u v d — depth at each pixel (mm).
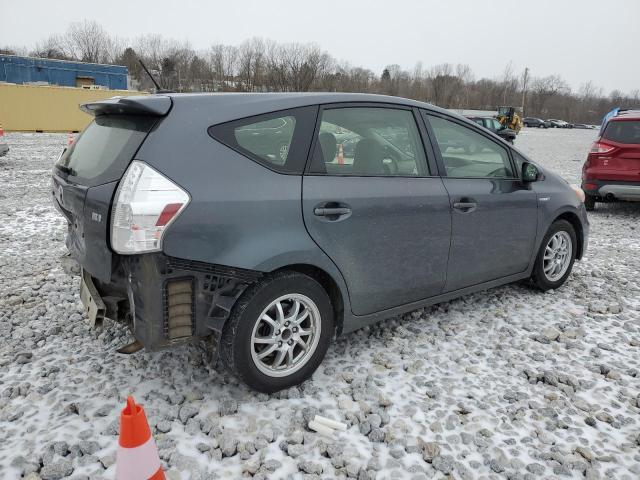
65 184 2898
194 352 3350
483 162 3959
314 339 3000
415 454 2510
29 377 3072
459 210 3621
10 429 2598
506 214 3979
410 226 3328
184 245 2477
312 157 2961
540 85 99062
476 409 2873
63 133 26609
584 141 35375
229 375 3096
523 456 2520
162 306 2512
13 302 4184
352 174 3127
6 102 25328
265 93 2996
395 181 3303
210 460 2414
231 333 2688
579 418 2832
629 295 4699
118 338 3584
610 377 3250
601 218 8672
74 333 3668
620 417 2842
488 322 3992
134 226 2367
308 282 2896
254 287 2729
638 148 8227
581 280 5078
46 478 2270
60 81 37188
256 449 2490
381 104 3365
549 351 3570
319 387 3029
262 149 2803
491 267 3998
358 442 2566
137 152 2498
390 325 3898
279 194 2771
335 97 3150
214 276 2605
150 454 1742
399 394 2990
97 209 2525
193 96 2773
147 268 2447
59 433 2561
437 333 3781
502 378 3203
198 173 2555
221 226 2568
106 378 3059
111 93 27672
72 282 4707
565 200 4531
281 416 2729
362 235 3092
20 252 5676
